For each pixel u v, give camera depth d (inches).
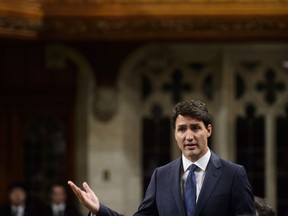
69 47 594.2
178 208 191.8
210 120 192.2
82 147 607.2
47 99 607.2
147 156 610.2
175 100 608.4
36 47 599.2
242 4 545.6
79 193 192.9
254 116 609.0
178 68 605.9
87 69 594.9
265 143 609.0
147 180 610.5
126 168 604.4
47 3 547.2
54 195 565.0
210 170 193.5
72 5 548.1
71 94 604.4
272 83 608.7
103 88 595.8
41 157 614.9
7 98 608.4
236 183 192.2
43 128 614.9
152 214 199.8
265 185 609.0
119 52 593.3
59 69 601.3
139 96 605.6
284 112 609.9
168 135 609.9
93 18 547.2
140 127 608.4
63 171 612.1
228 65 601.0
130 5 548.7
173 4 547.2
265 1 545.0
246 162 608.4
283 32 548.4
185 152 192.7
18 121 612.4
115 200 601.3
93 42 590.9
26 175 614.2
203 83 608.4
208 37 553.3
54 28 548.7
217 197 190.7
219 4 546.6
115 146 599.2
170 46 597.0
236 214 191.2
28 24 540.4
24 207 559.8
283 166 609.3
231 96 604.1
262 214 211.5
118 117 597.9
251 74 605.3
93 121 597.9
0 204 599.8
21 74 604.4
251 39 559.8
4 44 595.5
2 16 525.3
